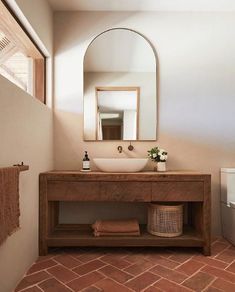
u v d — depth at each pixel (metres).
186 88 2.45
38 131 1.97
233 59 2.44
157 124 2.44
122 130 2.43
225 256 1.93
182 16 2.45
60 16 2.44
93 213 2.41
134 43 2.45
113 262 1.82
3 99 1.34
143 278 1.58
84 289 1.45
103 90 2.43
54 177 1.96
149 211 2.11
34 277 1.60
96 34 2.45
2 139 1.33
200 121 2.44
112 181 1.96
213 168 2.43
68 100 2.45
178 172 2.12
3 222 1.15
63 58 2.44
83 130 2.45
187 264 1.79
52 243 1.94
